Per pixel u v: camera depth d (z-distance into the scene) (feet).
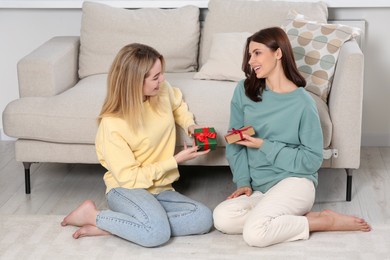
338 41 10.90
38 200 10.88
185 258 8.89
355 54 10.11
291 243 9.20
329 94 10.93
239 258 8.85
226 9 12.16
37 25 13.19
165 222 9.16
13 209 10.57
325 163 10.46
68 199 10.92
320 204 10.62
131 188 9.52
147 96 9.75
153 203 9.33
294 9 12.00
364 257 8.86
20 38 13.28
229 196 10.30
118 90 9.43
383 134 13.05
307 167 9.50
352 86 10.18
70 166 12.19
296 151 9.50
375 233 9.48
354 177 11.60
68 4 12.94
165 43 12.11
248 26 12.02
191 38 12.20
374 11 12.61
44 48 11.88
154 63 9.38
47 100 10.78
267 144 9.53
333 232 9.50
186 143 10.50
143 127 9.60
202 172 11.87
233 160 9.98
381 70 12.84
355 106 10.24
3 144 13.39
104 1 12.85
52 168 12.10
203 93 10.80
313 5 12.05
